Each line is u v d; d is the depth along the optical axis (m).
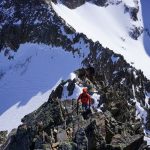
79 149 27.31
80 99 32.69
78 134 28.16
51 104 33.62
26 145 30.19
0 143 42.59
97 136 28.27
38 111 35.78
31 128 30.84
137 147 29.55
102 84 42.16
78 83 39.06
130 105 40.72
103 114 31.61
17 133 32.34
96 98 36.09
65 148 27.25
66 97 47.69
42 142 28.34
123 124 31.84
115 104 35.59
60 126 30.62
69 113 32.12
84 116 31.70
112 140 29.02
